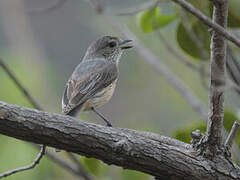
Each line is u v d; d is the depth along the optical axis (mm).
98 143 7102
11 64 17359
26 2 25375
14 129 6883
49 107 18094
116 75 12539
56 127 6984
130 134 7297
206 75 10789
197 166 7238
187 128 9430
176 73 19875
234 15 9219
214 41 6410
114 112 21656
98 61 13031
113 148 7113
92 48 13688
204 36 10367
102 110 21516
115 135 7188
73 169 10602
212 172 7230
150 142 7273
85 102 11359
